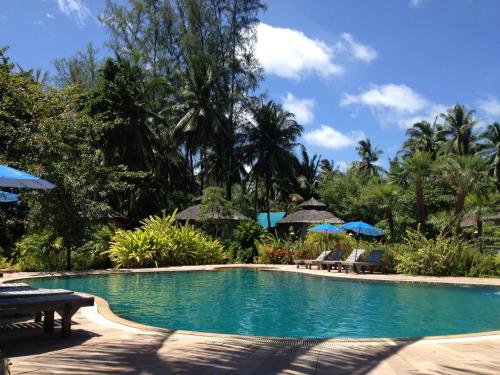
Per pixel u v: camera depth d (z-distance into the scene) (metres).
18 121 15.77
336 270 19.97
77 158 19.53
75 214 17.95
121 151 31.91
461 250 17.86
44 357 5.24
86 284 14.98
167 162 38.50
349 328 8.64
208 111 35.88
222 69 37.00
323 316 9.80
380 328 8.62
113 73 32.22
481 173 21.78
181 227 23.58
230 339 6.38
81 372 4.59
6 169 7.69
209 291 13.60
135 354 5.43
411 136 59.19
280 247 24.25
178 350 5.66
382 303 11.45
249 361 5.17
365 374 4.66
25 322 7.57
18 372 4.56
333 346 5.98
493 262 17.19
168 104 38.62
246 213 41.06
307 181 50.94
